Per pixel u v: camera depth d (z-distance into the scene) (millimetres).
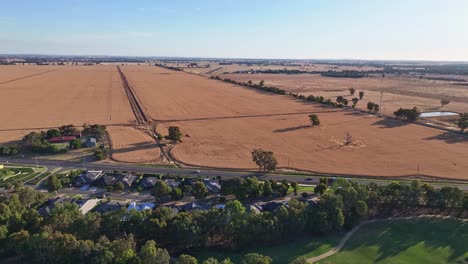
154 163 136000
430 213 91875
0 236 72188
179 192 101375
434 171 128375
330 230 83750
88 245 67125
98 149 149500
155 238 77812
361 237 81750
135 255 66062
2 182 112750
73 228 75375
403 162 138125
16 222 77312
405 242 79312
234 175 124562
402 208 94312
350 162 138625
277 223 79312
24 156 140750
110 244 67750
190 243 76812
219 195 106562
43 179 116812
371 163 137375
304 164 136500
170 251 76688
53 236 68875
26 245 70250
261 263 61781
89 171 121750
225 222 79375
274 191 106688
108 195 105875
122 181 112625
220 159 141500
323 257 73688
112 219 77688
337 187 100375
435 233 82562
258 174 126000
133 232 77312
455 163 136500
